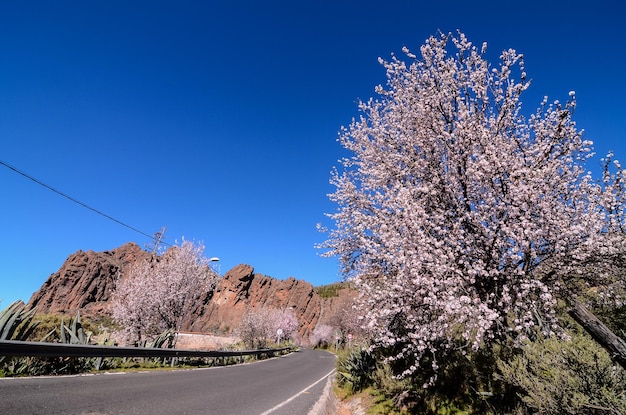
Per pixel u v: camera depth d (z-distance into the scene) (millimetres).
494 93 8898
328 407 9109
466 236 7723
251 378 14211
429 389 7836
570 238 7062
